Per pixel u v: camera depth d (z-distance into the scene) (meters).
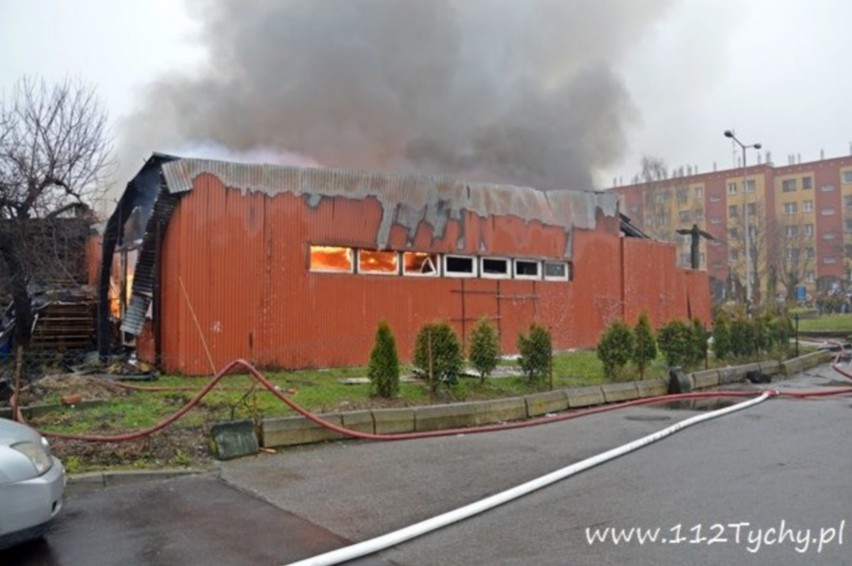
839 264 68.88
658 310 20.55
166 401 9.42
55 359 13.45
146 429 7.43
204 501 5.63
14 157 13.00
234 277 13.12
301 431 7.91
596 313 18.67
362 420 8.51
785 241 58.69
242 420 7.45
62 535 4.79
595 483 6.16
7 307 15.45
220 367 12.79
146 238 13.08
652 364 15.13
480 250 16.47
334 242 14.33
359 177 14.77
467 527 4.95
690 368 14.76
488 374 11.50
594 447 7.83
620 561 4.20
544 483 6.05
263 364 13.30
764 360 18.00
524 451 7.64
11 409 8.07
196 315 12.67
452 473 6.57
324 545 4.56
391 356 10.10
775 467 6.70
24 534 4.29
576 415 10.45
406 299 15.30
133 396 9.84
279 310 13.59
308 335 13.89
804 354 20.36
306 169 14.13
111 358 14.27
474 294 16.36
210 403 9.21
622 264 19.45
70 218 14.97
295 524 5.02
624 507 5.37
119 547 4.55
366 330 14.62
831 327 33.09
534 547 4.49
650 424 9.52
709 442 8.09
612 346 13.17
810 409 10.96
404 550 4.49
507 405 9.99
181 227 12.66
